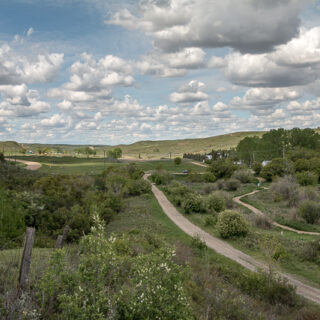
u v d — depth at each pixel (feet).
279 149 404.98
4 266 26.53
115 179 202.80
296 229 127.75
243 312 35.37
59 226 76.59
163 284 20.48
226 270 66.44
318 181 259.39
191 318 20.74
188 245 89.35
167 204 171.94
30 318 17.74
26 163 407.23
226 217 104.99
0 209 62.80
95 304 18.13
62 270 20.92
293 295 52.65
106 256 20.92
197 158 584.81
